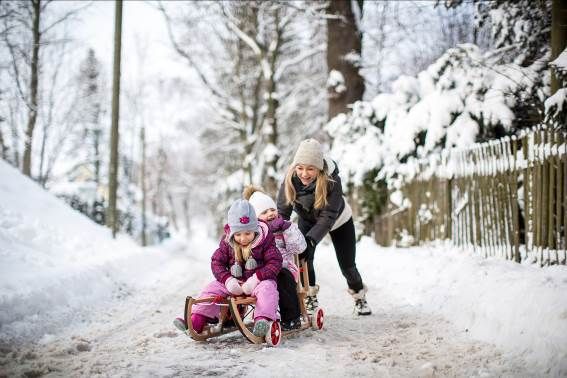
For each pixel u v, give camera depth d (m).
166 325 5.80
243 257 4.96
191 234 62.81
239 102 29.00
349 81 16.56
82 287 7.27
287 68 27.14
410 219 11.09
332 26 16.81
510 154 7.26
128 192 44.41
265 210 5.36
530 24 9.15
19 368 4.03
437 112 10.01
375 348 4.60
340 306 6.82
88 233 11.39
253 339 4.69
